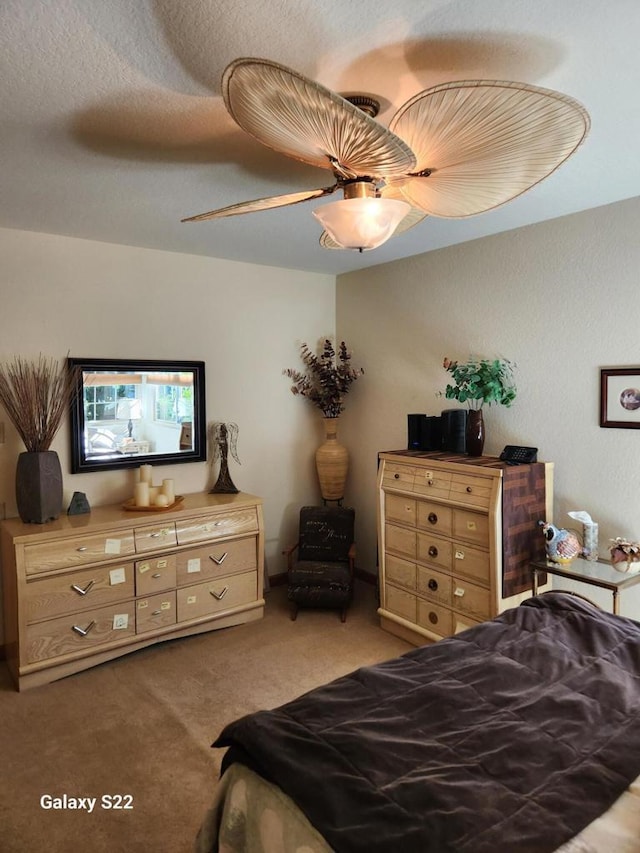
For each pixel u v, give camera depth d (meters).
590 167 2.31
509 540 2.86
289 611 3.90
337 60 1.52
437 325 3.77
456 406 3.68
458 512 3.05
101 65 1.52
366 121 1.25
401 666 1.76
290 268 4.34
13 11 1.29
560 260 3.03
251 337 4.19
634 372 2.73
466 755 1.32
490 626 2.01
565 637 1.94
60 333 3.34
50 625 2.90
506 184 1.72
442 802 1.16
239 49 1.46
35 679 2.88
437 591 3.19
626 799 1.19
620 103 1.77
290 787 1.22
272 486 4.38
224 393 4.07
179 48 1.45
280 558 4.45
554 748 1.35
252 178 2.40
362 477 4.48
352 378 4.41
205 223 3.05
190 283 3.86
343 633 3.53
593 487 2.94
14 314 3.19
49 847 1.88
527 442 3.25
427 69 1.57
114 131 1.94
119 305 3.56
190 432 3.88
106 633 3.08
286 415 4.42
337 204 1.56
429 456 3.36
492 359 3.43
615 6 1.31
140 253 3.63
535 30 1.40
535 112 1.31
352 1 1.27
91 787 2.15
